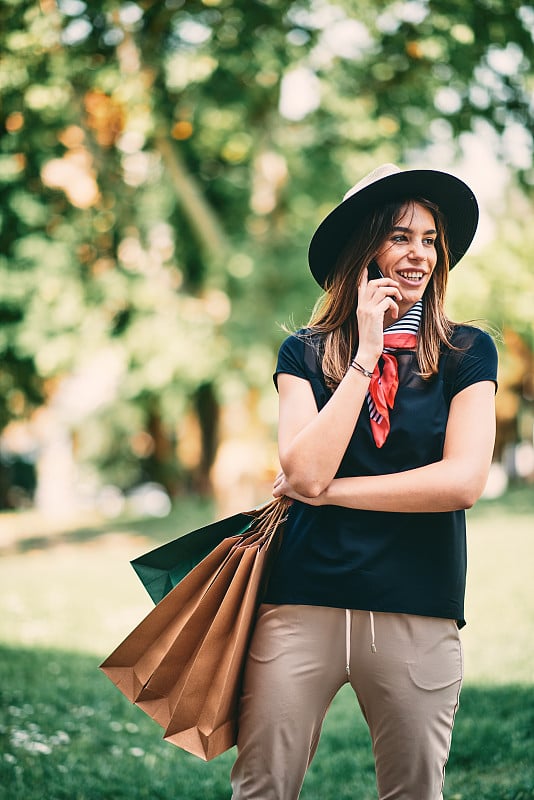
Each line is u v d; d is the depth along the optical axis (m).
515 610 7.56
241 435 13.13
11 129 11.33
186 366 12.66
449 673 2.51
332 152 12.53
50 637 7.77
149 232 13.12
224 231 13.10
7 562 13.00
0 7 9.85
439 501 2.45
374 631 2.48
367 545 2.50
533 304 12.76
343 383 2.48
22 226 12.48
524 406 22.25
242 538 2.59
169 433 21.03
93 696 5.73
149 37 10.68
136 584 10.66
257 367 12.51
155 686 2.63
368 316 2.50
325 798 4.25
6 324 12.91
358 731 5.10
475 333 2.64
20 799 4.00
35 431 22.08
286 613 2.54
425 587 2.49
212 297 13.20
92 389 17.77
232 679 2.53
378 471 2.53
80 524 18.25
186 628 2.57
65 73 10.39
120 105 11.28
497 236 12.81
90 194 12.52
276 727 2.52
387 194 2.66
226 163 13.56
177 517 16.92
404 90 11.20
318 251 2.79
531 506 14.09
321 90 11.30
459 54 9.63
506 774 4.22
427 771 2.50
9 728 4.88
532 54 9.62
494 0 9.13
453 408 2.56
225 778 4.51
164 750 4.89
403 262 2.61
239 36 10.30
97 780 4.34
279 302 12.59
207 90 11.41
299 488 2.49
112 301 12.80
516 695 5.23
